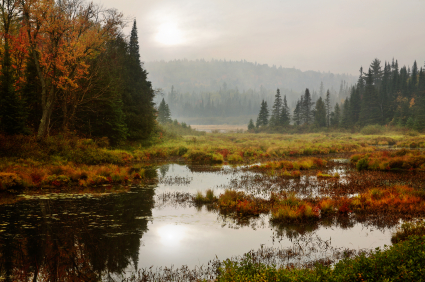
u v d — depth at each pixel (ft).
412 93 304.09
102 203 37.81
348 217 32.48
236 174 65.98
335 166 79.15
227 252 22.98
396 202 36.58
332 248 23.65
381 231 27.91
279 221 31.17
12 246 23.15
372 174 62.34
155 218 31.91
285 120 328.70
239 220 31.71
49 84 76.07
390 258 15.23
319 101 314.55
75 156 67.41
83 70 75.51
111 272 19.40
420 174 61.62
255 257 21.72
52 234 26.05
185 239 25.72
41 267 19.77
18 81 77.05
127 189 47.47
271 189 47.85
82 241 24.72
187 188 49.14
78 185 49.26
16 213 32.07
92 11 69.97
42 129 68.39
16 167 49.96
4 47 70.44
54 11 64.95
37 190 44.19
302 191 45.70
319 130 291.58
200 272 19.44
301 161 81.46
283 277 14.37
